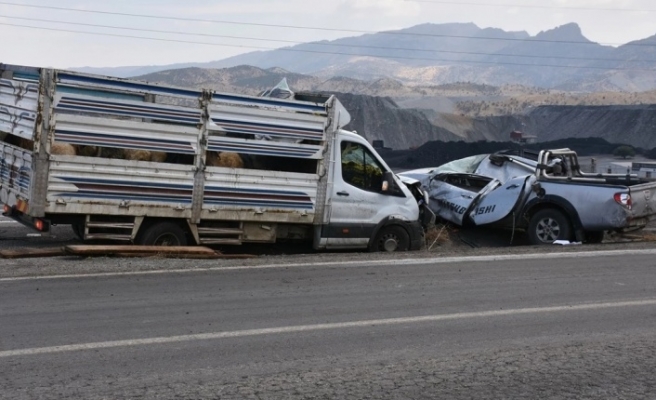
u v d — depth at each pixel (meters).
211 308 8.73
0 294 9.04
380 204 14.01
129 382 6.24
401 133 80.06
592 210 15.16
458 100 144.25
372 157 13.97
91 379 6.28
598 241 16.12
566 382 6.59
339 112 13.41
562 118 98.50
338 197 13.57
